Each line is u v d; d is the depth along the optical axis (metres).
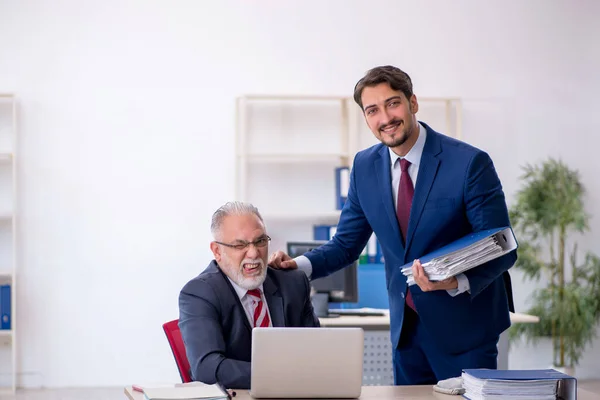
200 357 2.68
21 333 6.71
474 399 2.41
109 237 6.81
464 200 2.97
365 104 2.98
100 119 6.82
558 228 7.00
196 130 6.90
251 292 2.94
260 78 6.97
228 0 6.95
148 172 6.86
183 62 6.90
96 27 6.84
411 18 7.07
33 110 6.77
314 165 7.03
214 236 2.94
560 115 7.18
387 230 3.12
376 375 5.19
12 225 6.69
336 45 7.03
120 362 6.79
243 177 6.73
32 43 6.78
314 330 2.44
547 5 7.18
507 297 3.14
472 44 7.12
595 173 7.20
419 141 3.05
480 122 7.11
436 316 3.00
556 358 6.95
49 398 6.20
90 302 6.78
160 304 6.84
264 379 2.41
